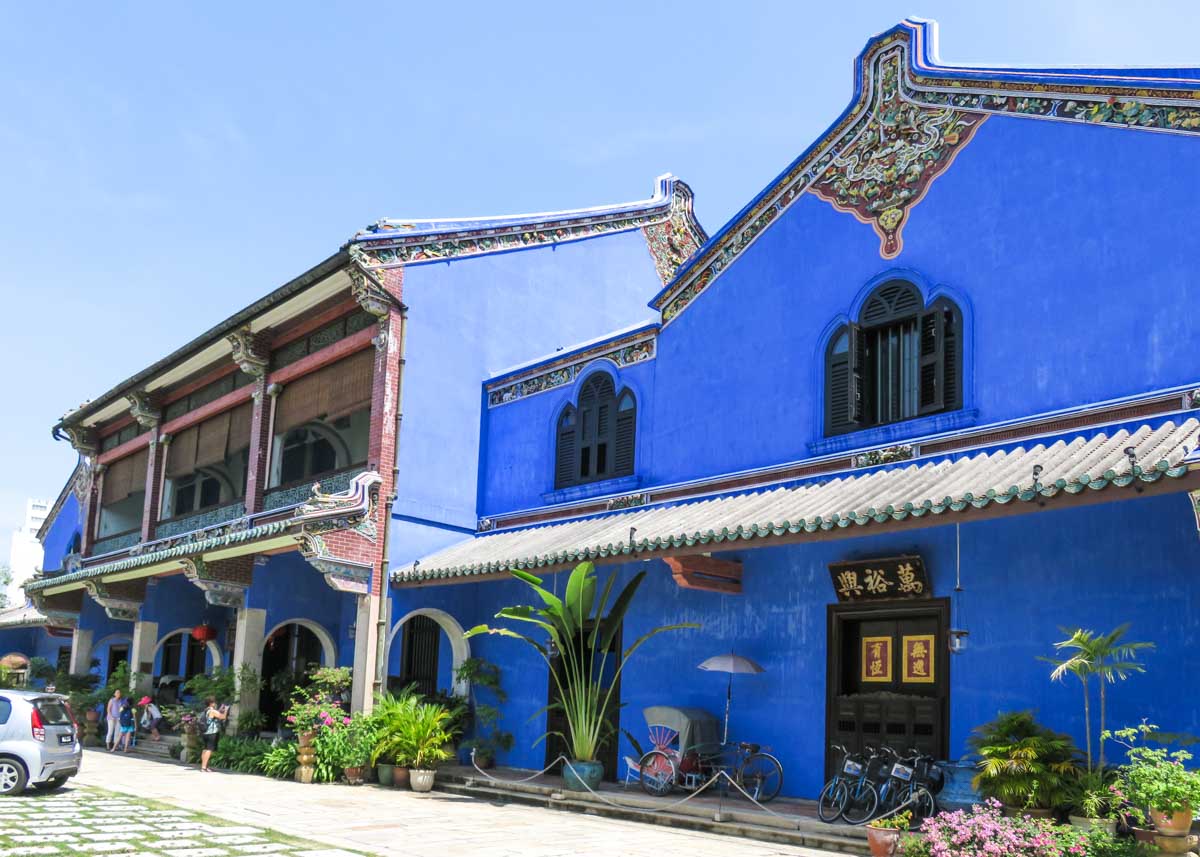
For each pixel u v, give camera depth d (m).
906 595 12.27
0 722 13.66
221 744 18.25
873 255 13.70
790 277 14.70
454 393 19.05
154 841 10.01
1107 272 11.34
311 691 18.59
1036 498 9.51
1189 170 10.84
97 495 28.28
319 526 16.70
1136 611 10.28
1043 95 12.30
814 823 11.07
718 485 14.98
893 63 13.97
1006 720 10.13
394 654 19.44
